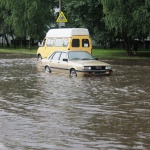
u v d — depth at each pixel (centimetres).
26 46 7938
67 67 2427
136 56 4444
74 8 4625
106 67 2378
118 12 3797
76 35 3331
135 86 1909
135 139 963
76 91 1753
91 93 1692
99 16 4625
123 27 3894
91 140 956
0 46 8269
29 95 1655
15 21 6144
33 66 3130
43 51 3669
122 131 1041
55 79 2227
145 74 2481
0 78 2291
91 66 2331
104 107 1376
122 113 1272
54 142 940
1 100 1537
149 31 3744
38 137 985
